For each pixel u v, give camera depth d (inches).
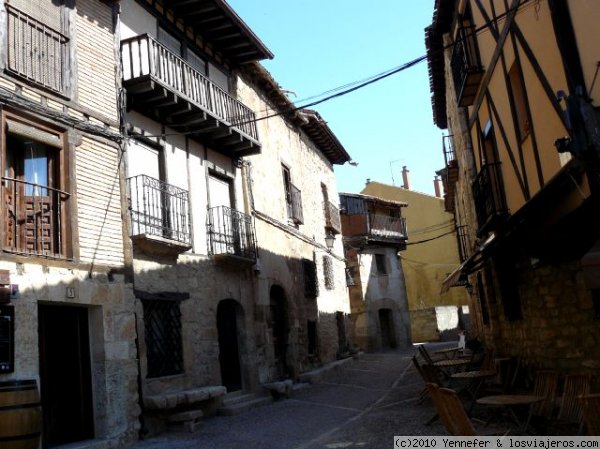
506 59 355.6
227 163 552.4
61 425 327.0
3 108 307.0
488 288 533.0
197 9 503.5
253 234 559.8
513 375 378.6
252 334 537.0
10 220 312.0
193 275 455.5
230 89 584.1
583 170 231.6
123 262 371.6
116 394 346.6
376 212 1285.7
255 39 556.4
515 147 366.3
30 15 337.7
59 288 319.3
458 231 926.4
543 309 361.7
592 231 274.5
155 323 409.7
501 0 356.8
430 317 1368.1
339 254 956.0
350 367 805.9
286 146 739.4
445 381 504.7
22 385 276.7
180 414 380.8
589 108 205.0
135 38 415.2
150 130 440.1
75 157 347.6
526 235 337.7
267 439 339.3
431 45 615.2
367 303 1178.0
